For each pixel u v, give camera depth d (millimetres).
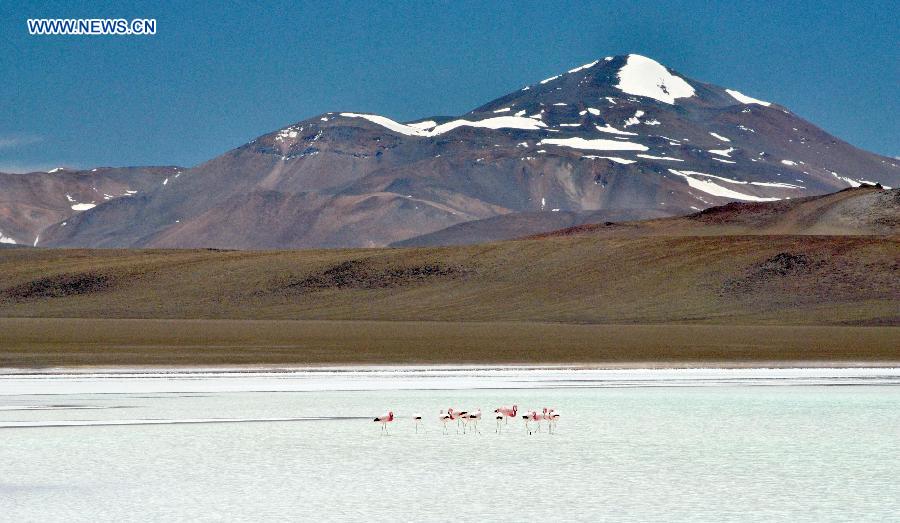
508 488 46969
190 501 44156
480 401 79688
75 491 46031
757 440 60406
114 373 103562
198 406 75562
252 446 57781
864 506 43656
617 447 57938
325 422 67188
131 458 53938
